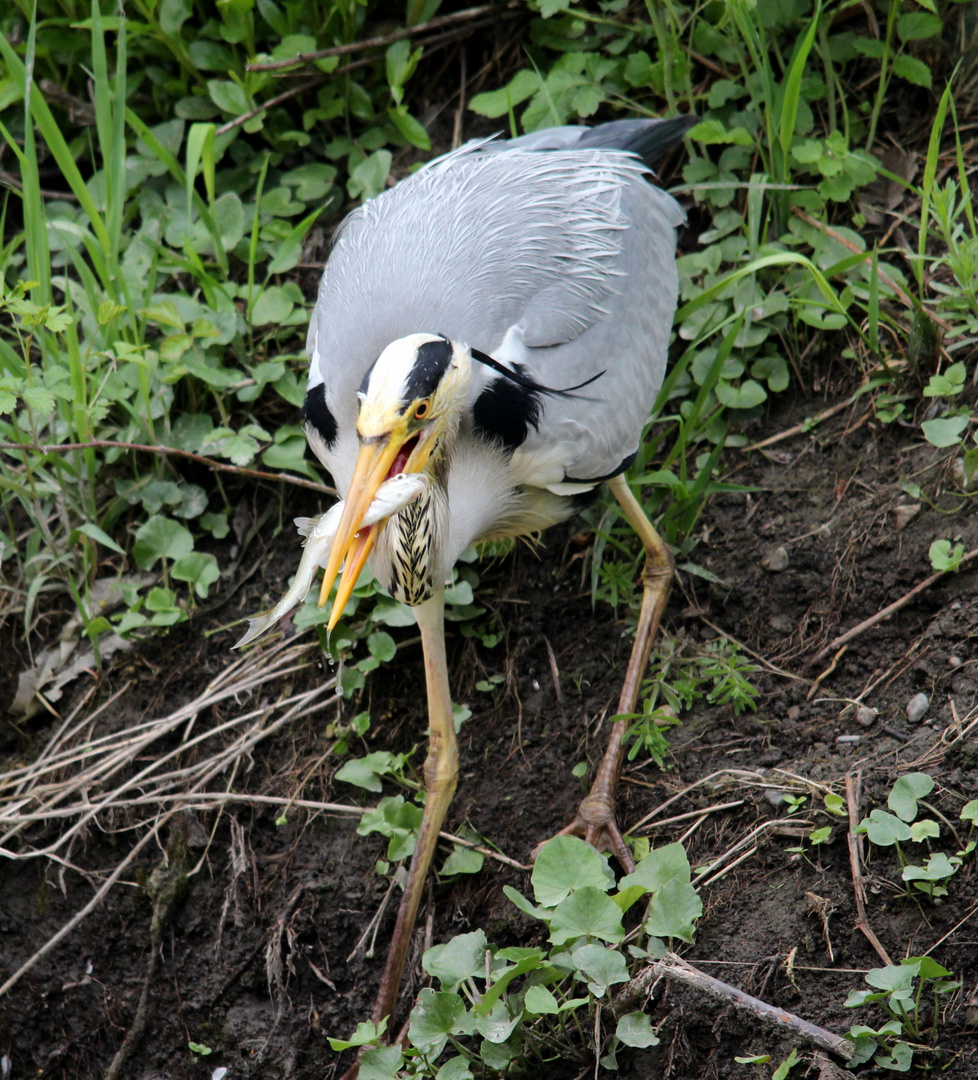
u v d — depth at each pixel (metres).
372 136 10.02
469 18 10.03
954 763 6.57
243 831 7.98
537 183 7.70
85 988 7.95
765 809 6.90
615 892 7.01
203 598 8.72
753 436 8.72
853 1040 5.69
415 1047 6.16
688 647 7.99
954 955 5.94
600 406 7.24
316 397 7.12
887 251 8.58
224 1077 7.64
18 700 8.55
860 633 7.58
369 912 7.64
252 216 9.76
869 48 9.32
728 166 9.27
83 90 10.30
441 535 6.49
